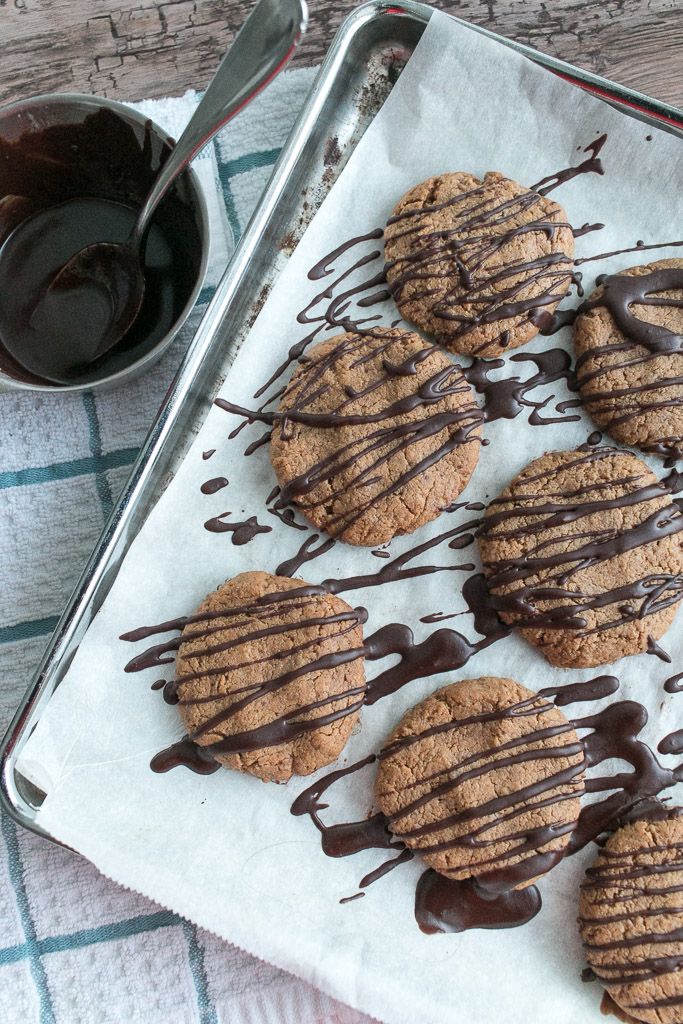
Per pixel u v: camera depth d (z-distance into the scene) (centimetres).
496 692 48
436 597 49
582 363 49
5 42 52
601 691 48
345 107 50
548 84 49
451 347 49
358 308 50
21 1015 48
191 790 47
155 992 49
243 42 45
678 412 49
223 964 49
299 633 47
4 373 49
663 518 48
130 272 49
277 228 49
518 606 48
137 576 47
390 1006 46
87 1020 48
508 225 49
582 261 50
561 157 50
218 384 49
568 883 48
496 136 50
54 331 50
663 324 49
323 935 47
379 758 48
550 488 49
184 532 48
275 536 48
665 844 47
